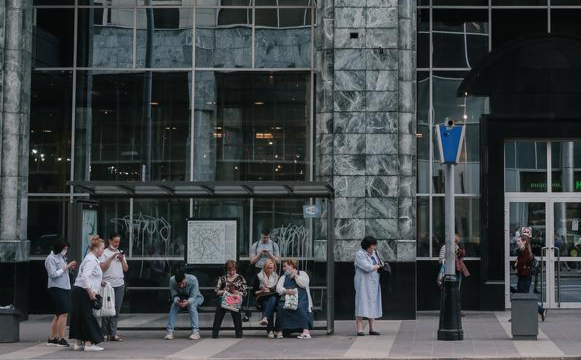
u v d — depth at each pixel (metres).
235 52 23.78
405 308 21.52
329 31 22.06
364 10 21.95
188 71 23.78
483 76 23.94
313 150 23.50
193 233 19.81
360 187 21.69
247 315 19.39
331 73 22.05
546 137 23.73
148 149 23.72
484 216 23.67
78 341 16.72
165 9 23.91
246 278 20.59
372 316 18.56
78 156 23.80
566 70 23.72
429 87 24.23
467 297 23.86
